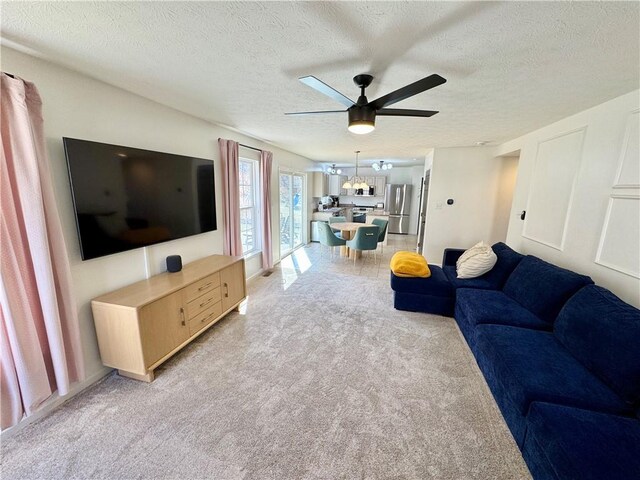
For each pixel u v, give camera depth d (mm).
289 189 6262
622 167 2092
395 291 3480
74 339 1855
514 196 3895
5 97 1476
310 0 1128
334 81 1986
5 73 1470
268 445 1644
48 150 1771
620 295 2070
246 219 4488
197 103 2543
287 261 5777
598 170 2334
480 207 4992
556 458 1230
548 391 1539
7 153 1521
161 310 2201
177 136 2811
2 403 1583
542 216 3152
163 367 2334
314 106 2598
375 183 10109
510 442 1674
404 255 3777
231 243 3678
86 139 1988
